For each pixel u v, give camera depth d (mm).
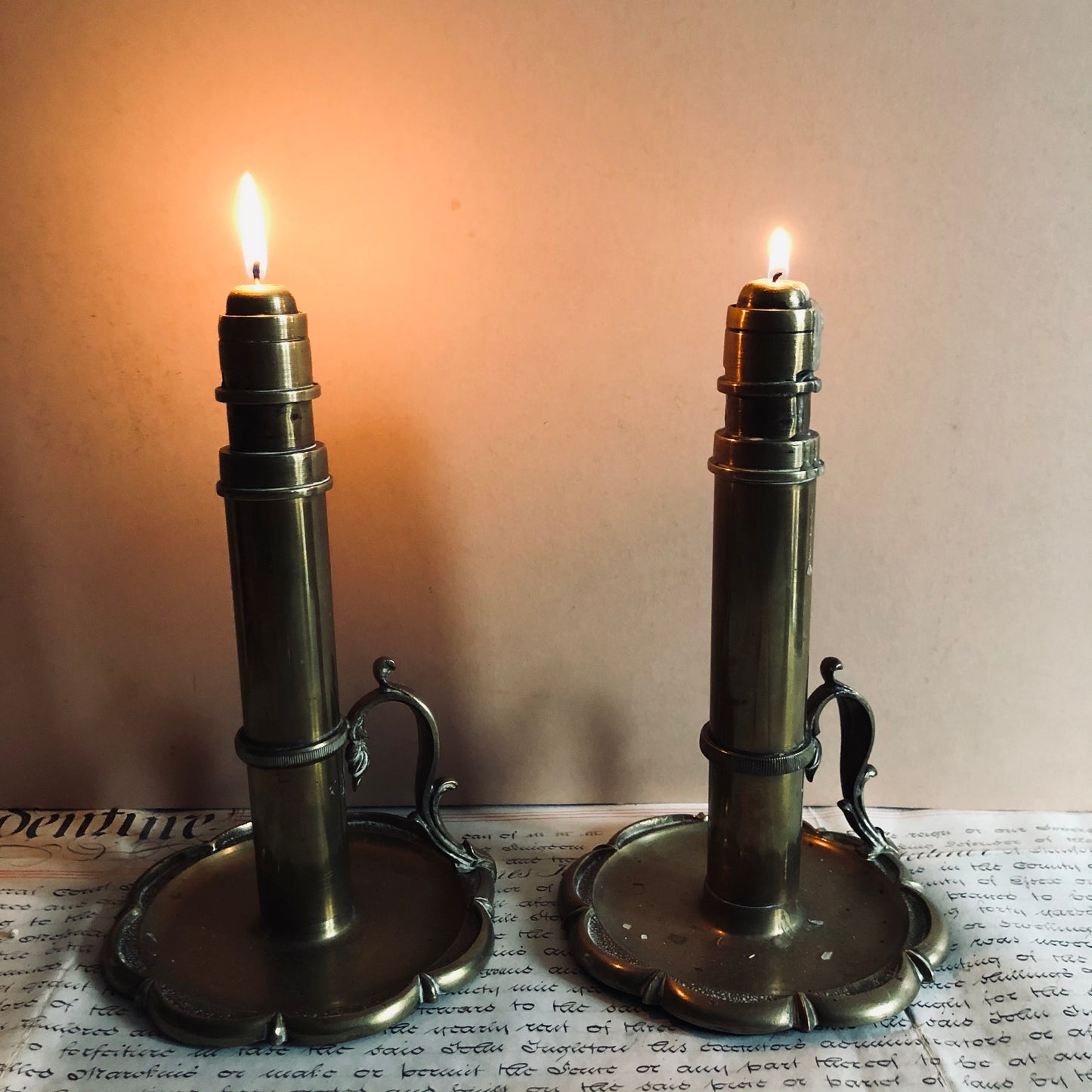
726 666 555
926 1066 502
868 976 540
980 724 714
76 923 604
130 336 630
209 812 724
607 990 554
